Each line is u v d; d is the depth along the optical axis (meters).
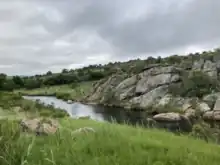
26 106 28.56
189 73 65.81
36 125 9.61
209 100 53.47
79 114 50.78
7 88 107.25
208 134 15.67
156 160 6.37
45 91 114.81
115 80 84.88
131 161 5.96
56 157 6.07
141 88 72.19
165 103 59.72
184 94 60.66
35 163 5.66
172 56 94.31
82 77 138.12
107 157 6.05
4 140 6.16
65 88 119.25
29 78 156.88
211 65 68.12
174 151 7.16
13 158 5.47
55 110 32.31
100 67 176.38
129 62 137.62
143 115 51.19
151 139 8.93
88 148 6.88
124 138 8.18
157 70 71.75
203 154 7.45
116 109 64.50
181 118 43.59
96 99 85.62
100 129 9.73
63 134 8.57
